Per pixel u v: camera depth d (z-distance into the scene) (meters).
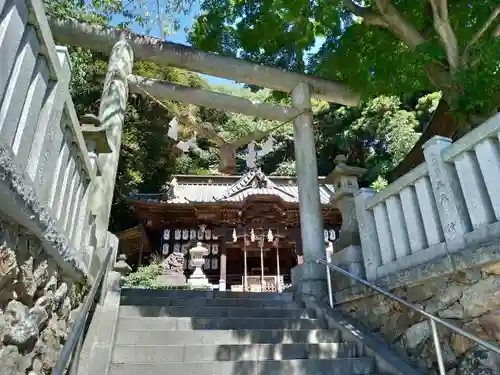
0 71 1.67
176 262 15.03
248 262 18.38
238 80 7.19
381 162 18.17
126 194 18.11
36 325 2.22
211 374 3.41
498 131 2.96
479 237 3.04
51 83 2.40
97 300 4.00
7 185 1.63
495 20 5.46
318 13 6.74
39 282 2.29
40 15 2.05
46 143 2.29
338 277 5.40
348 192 5.81
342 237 5.54
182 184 18.94
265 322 4.49
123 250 17.72
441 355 3.02
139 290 5.09
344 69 7.06
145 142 17.98
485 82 4.39
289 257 18.20
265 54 7.79
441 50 5.09
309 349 3.97
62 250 2.54
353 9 6.39
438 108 6.76
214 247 16.53
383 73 6.71
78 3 7.32
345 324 4.48
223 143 7.46
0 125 1.71
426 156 3.70
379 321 4.25
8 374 1.92
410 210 3.92
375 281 4.31
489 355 2.90
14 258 1.90
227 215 16.34
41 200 2.11
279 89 7.47
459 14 5.83
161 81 6.94
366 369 3.78
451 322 3.29
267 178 17.42
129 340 3.77
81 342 3.33
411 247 3.85
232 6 7.32
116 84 5.84
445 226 3.40
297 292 5.80
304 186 6.65
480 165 3.10
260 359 3.79
